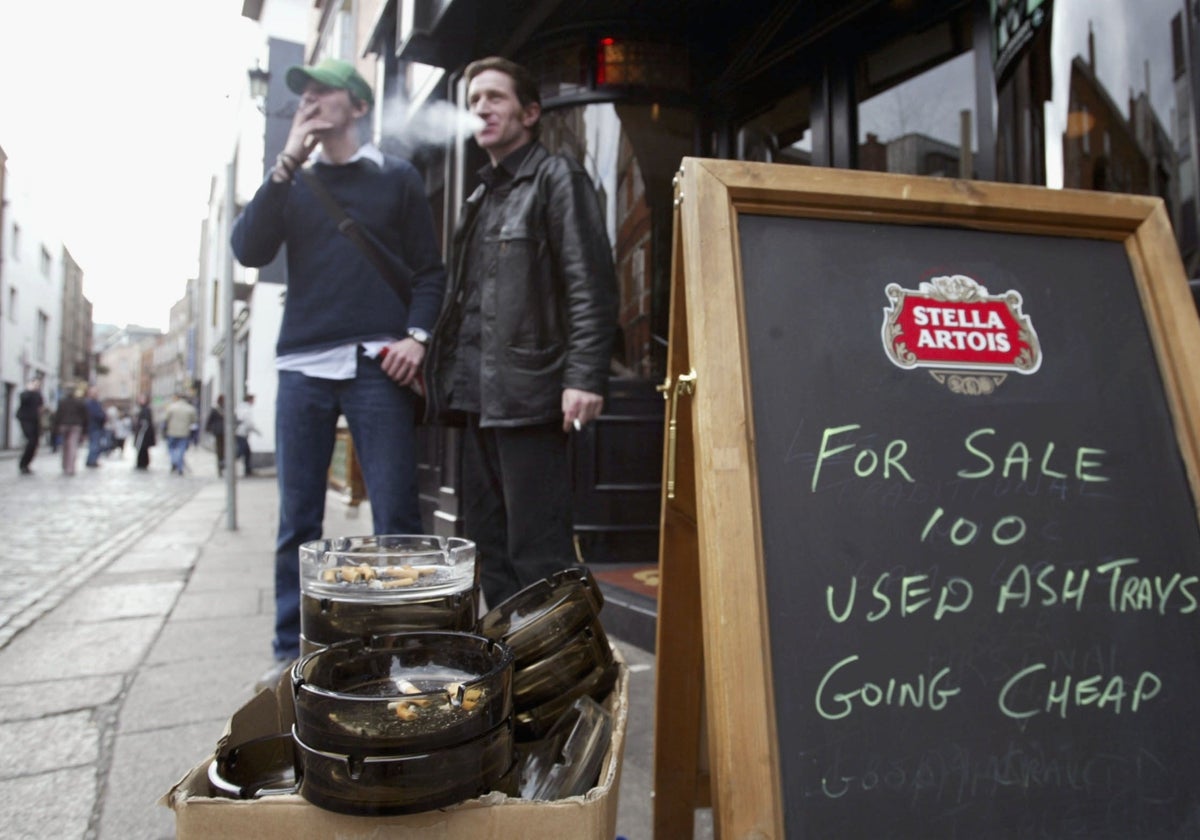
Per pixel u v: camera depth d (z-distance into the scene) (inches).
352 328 94.5
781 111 152.8
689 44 161.9
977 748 38.6
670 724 52.9
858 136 137.3
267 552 215.6
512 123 82.5
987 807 37.8
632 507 158.7
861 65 138.3
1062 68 93.2
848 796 36.4
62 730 87.1
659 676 52.7
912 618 40.0
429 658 37.9
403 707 30.9
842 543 40.4
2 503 359.3
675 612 52.6
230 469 266.5
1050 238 49.6
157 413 2989.7
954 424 43.9
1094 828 38.6
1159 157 83.5
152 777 75.5
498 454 86.4
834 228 46.6
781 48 146.1
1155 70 83.9
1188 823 39.5
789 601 38.9
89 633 128.2
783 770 36.0
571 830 31.4
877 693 38.4
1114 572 43.1
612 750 36.9
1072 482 44.3
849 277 45.5
